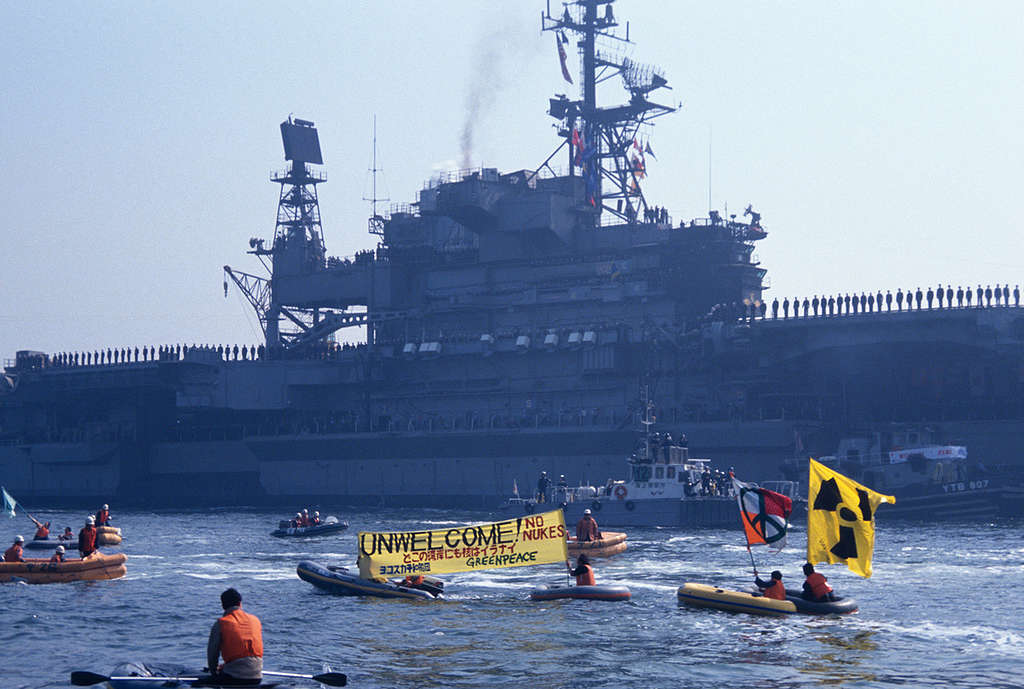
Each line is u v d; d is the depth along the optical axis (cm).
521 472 12062
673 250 11862
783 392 10919
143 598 4891
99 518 7925
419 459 12731
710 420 11050
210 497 14700
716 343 10819
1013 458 10006
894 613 4350
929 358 10700
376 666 3453
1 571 5331
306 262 14412
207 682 2603
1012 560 6131
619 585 4750
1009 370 10475
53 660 3559
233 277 14625
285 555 6969
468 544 4856
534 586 5275
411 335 13275
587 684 3212
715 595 4431
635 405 11475
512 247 12656
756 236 12150
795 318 10425
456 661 3519
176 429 14962
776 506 4494
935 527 8500
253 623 2647
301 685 2680
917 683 3200
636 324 11950
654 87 13112
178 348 13625
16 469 15675
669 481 8719
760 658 3538
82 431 15200
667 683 3219
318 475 13412
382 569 4931
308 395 13775
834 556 4350
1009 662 3462
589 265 12306
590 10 13312
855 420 10931
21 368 15938
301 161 14975
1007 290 9694
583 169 13000
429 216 13738
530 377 12525
